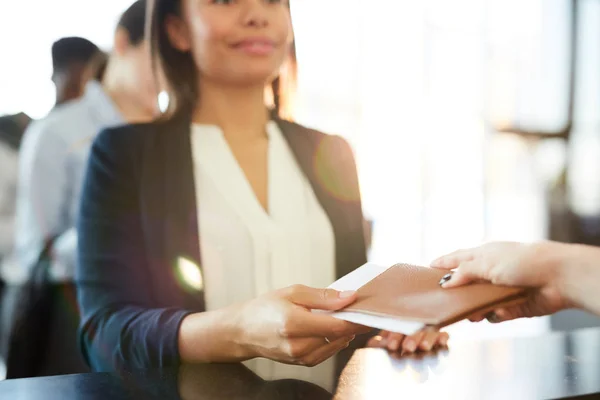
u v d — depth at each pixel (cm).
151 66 119
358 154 344
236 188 113
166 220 106
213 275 107
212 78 116
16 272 158
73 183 170
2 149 177
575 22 407
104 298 99
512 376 76
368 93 346
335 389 70
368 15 342
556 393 69
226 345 81
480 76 390
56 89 178
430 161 374
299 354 74
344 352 91
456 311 68
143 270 104
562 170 405
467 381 75
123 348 90
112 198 106
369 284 81
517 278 77
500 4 392
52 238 159
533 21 402
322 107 328
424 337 93
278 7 117
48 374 143
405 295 76
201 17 111
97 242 103
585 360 86
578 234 392
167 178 109
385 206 360
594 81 413
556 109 410
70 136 171
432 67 370
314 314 73
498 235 392
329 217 116
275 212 114
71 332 145
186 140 112
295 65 124
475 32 383
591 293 74
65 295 147
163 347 85
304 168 118
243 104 118
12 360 143
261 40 114
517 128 398
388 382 74
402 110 358
